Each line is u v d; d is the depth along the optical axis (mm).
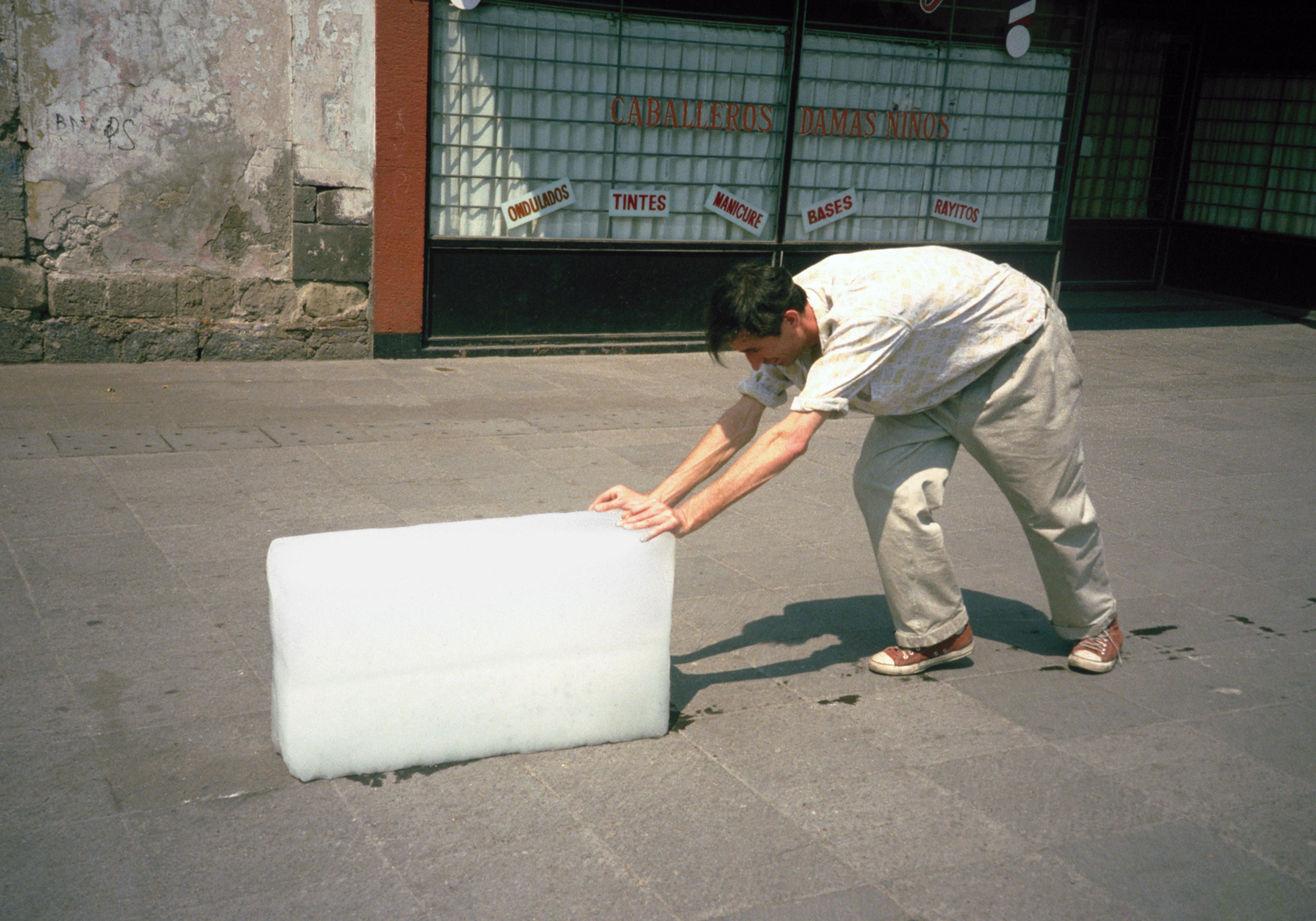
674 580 4039
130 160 6336
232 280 6754
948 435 3184
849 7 8016
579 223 7699
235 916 2129
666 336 8039
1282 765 2885
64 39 6039
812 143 8234
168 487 4613
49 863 2256
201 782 2576
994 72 8672
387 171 6879
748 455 2771
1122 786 2750
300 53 6512
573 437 5770
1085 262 11844
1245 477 5680
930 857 2426
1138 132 11711
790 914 2211
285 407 5969
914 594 3230
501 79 7188
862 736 2953
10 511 4234
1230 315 10977
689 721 2994
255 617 3465
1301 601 4066
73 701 2910
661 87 7641
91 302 6488
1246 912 2275
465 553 2645
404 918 2148
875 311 2758
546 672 2730
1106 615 3385
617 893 2252
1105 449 6109
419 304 7211
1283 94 11000
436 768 2691
